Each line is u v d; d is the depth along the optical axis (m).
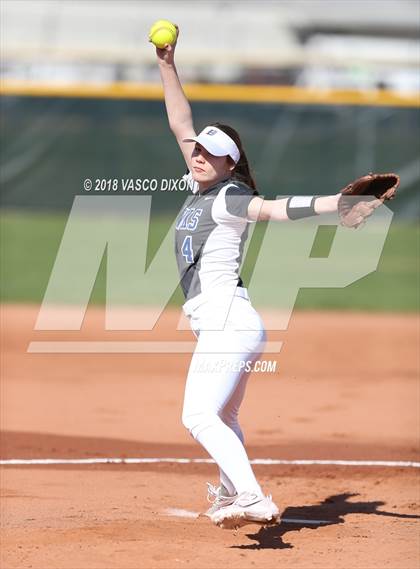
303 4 115.06
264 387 33.22
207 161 16.05
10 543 15.88
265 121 69.06
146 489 20.72
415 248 64.00
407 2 114.56
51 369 36.44
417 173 68.06
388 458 24.16
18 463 23.14
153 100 68.94
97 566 14.58
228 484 17.12
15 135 69.38
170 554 15.31
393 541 16.48
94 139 69.44
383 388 33.09
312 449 25.05
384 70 64.44
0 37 106.56
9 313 46.94
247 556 15.33
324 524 17.84
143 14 111.31
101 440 25.92
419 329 44.97
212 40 112.19
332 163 69.00
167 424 28.19
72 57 62.53
